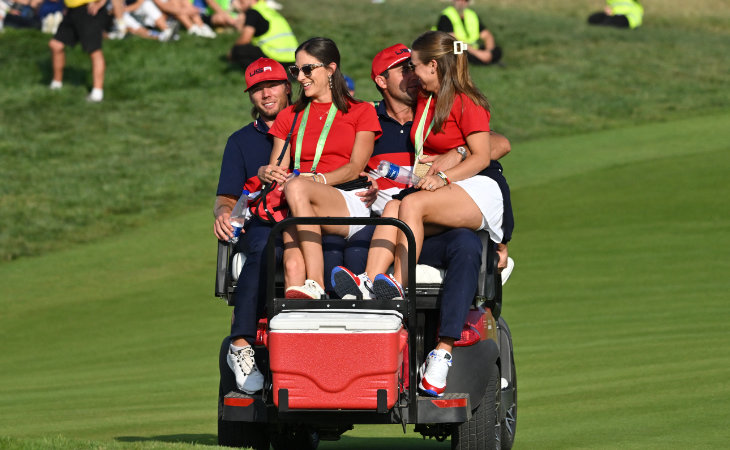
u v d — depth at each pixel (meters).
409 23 122.75
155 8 108.62
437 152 23.64
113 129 89.12
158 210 73.50
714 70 112.94
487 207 22.14
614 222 63.94
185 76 101.12
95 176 79.44
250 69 25.12
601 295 49.03
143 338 47.06
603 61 114.00
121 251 64.81
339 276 20.58
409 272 20.28
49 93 95.00
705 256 55.88
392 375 19.33
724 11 143.75
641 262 55.16
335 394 19.38
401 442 29.11
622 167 77.81
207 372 40.00
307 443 26.94
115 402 34.50
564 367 35.94
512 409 25.25
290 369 19.39
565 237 61.09
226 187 24.89
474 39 109.00
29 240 67.31
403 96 24.12
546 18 133.38
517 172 78.00
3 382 39.78
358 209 22.44
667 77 109.62
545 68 110.06
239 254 23.31
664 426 26.66
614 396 30.94
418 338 21.44
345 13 126.44
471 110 22.94
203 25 111.75
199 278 58.88
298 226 21.62
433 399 20.61
